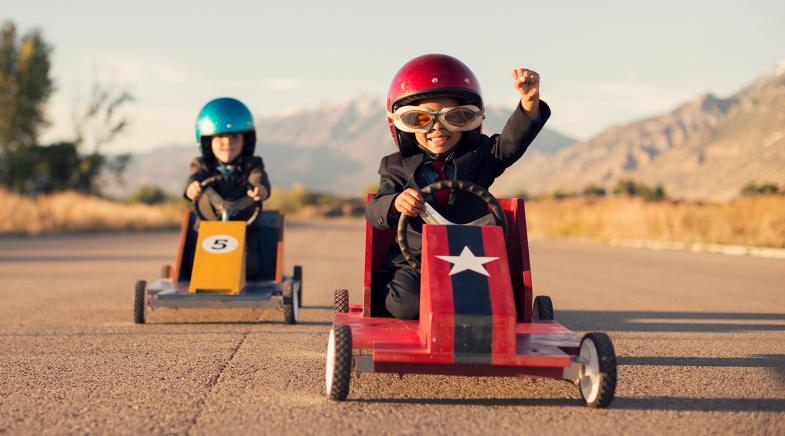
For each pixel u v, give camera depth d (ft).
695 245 70.90
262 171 26.37
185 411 12.78
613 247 74.18
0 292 32.35
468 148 15.94
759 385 15.28
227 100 26.32
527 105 15.15
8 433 11.53
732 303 29.68
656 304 29.32
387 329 13.98
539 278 40.40
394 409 12.97
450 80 14.88
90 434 11.48
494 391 14.40
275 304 23.12
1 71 127.44
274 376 15.57
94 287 34.45
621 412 12.99
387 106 15.85
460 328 12.24
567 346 13.30
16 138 129.39
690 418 12.67
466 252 13.19
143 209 123.75
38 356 17.72
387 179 15.81
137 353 18.16
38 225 95.55
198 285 23.00
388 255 16.08
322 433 11.52
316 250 65.67
